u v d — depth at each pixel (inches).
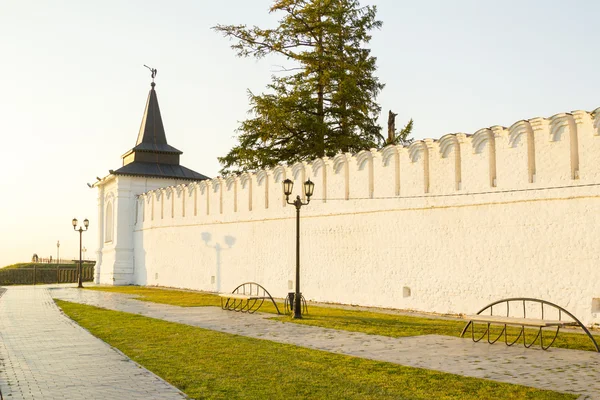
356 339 499.5
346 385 324.8
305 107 1393.9
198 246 1221.1
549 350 438.0
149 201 1440.7
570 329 573.9
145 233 1453.0
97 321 644.7
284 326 594.2
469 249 701.9
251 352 433.1
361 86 1443.2
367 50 1459.2
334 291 880.9
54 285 1558.8
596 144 587.8
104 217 1652.3
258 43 1412.4
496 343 473.4
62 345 474.6
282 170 995.3
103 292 1195.9
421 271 756.6
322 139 1366.9
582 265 593.9
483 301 682.2
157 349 450.0
